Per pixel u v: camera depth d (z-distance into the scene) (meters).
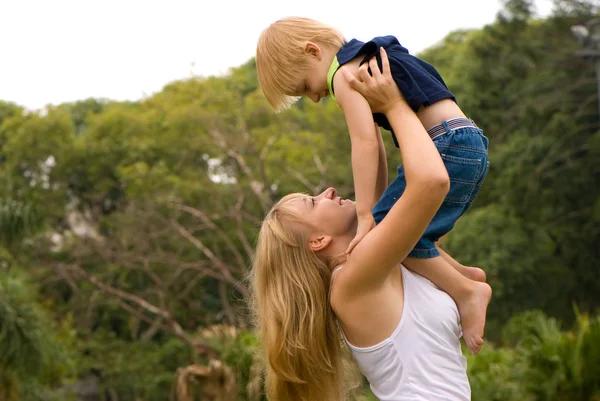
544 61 23.42
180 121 23.77
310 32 2.59
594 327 8.27
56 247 24.84
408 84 2.40
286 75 2.61
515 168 21.83
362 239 2.30
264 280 2.52
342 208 2.52
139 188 24.36
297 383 2.50
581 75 23.11
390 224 2.19
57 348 11.28
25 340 10.07
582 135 22.55
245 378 8.96
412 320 2.33
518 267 20.98
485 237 21.41
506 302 21.47
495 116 23.56
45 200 24.83
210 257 22.17
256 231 2.87
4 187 23.98
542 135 22.28
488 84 23.73
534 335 9.21
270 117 24.02
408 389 2.31
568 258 22.19
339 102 2.46
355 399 2.70
